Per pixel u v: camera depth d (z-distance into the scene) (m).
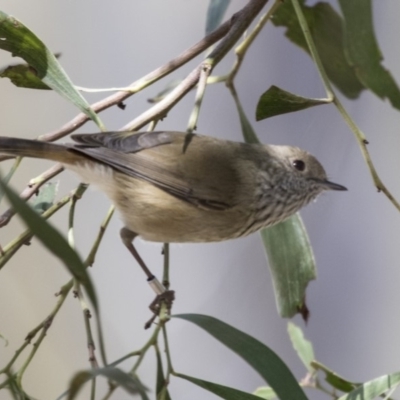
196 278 10.78
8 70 5.81
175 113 10.77
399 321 10.32
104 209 10.56
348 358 10.41
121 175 6.41
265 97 5.64
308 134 10.49
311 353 6.19
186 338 10.63
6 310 10.17
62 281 10.37
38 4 10.51
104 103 5.77
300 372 10.39
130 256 10.64
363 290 10.51
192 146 6.84
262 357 4.62
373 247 10.49
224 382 10.54
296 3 5.64
